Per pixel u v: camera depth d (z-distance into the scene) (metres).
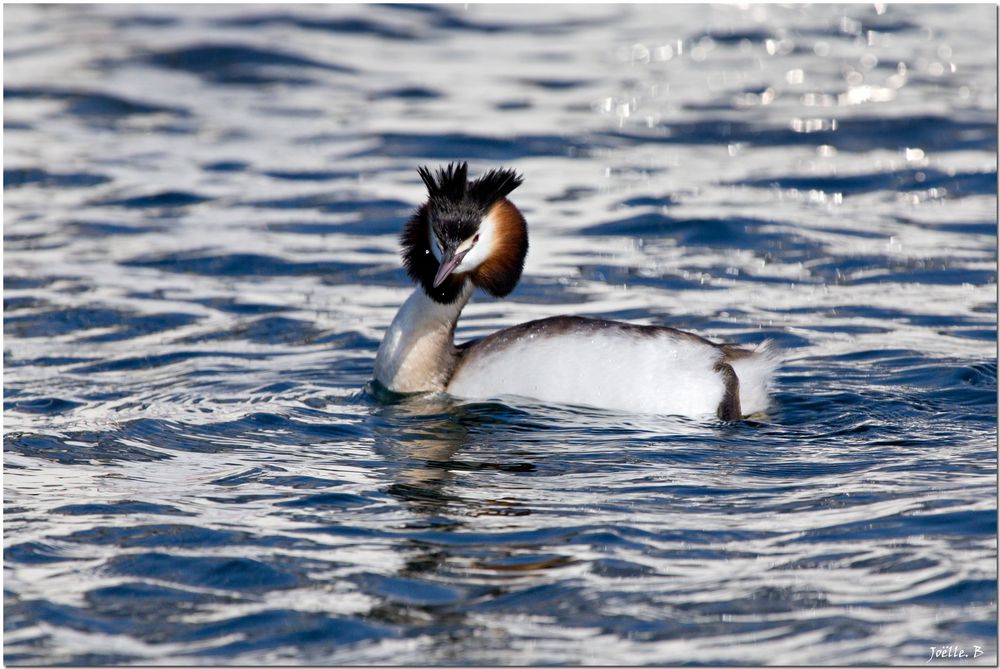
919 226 19.98
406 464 10.92
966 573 8.41
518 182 13.05
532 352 12.45
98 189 21.73
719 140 24.36
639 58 29.81
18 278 17.58
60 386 13.56
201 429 12.04
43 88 26.89
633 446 11.32
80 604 8.20
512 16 33.31
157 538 9.23
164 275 17.92
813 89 27.23
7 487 10.36
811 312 16.41
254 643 7.67
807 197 21.39
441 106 26.34
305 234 19.88
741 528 9.31
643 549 8.95
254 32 30.95
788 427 11.88
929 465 10.66
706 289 17.42
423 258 12.91
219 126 25.23
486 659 7.44
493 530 9.34
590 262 18.53
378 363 13.23
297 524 9.51
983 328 15.54
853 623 7.77
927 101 26.11
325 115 25.83
